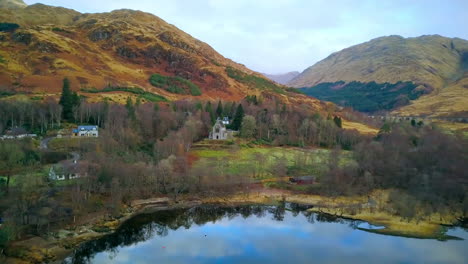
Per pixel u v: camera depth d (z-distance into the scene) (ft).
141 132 538.47
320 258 275.18
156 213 371.56
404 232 327.67
